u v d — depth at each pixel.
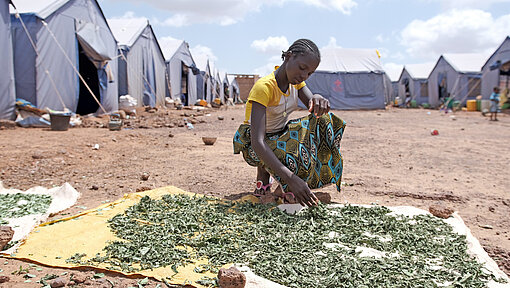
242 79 58.03
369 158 8.50
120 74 19.75
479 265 2.96
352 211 4.13
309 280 2.64
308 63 4.00
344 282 2.63
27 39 12.89
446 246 3.30
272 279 2.68
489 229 4.19
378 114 24.67
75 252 3.02
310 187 4.62
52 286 2.49
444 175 6.84
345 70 28.42
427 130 15.02
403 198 5.34
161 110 21.97
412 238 3.44
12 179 5.95
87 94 18.61
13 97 12.35
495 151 9.77
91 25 15.66
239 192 5.36
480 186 6.04
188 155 8.31
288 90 4.39
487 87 28.06
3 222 3.74
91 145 9.08
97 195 5.16
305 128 4.41
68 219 3.81
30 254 2.96
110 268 2.75
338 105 28.55
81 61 18.06
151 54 23.16
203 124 15.76
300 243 3.25
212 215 3.86
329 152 4.70
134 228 3.48
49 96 13.58
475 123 18.59
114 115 13.02
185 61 29.48
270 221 3.74
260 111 4.09
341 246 3.27
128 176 6.31
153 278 2.66
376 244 3.31
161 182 5.91
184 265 2.83
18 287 2.49
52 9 13.52
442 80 31.80
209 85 38.53
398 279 2.69
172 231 3.44
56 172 6.51
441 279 2.74
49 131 11.33
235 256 3.01
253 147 4.09
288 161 4.30
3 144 8.60
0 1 11.77
